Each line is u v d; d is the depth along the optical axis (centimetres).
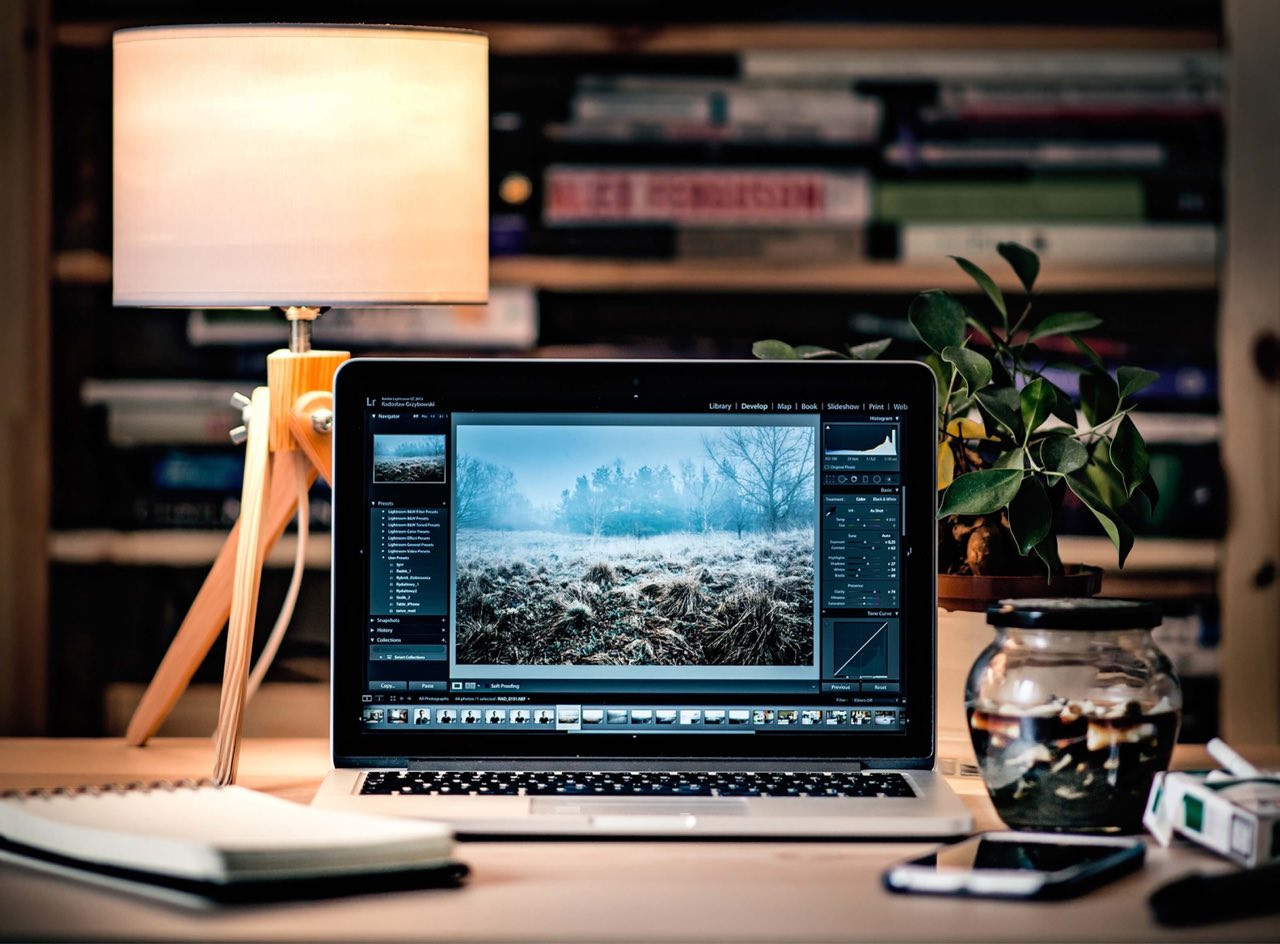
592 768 118
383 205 122
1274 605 227
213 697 225
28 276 222
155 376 227
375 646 118
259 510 128
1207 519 228
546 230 227
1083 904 94
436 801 110
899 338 228
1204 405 229
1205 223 229
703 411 119
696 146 227
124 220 124
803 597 119
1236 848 100
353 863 94
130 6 225
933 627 119
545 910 92
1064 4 229
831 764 119
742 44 227
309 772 131
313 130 121
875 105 228
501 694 118
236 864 91
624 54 227
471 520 118
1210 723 229
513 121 227
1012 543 128
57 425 226
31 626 224
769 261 227
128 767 133
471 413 119
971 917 91
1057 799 109
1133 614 109
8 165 221
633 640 118
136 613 227
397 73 122
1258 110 227
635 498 119
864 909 92
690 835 108
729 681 118
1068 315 133
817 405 119
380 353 225
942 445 130
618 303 229
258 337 227
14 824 101
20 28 221
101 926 88
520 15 228
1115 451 125
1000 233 227
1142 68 228
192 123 121
